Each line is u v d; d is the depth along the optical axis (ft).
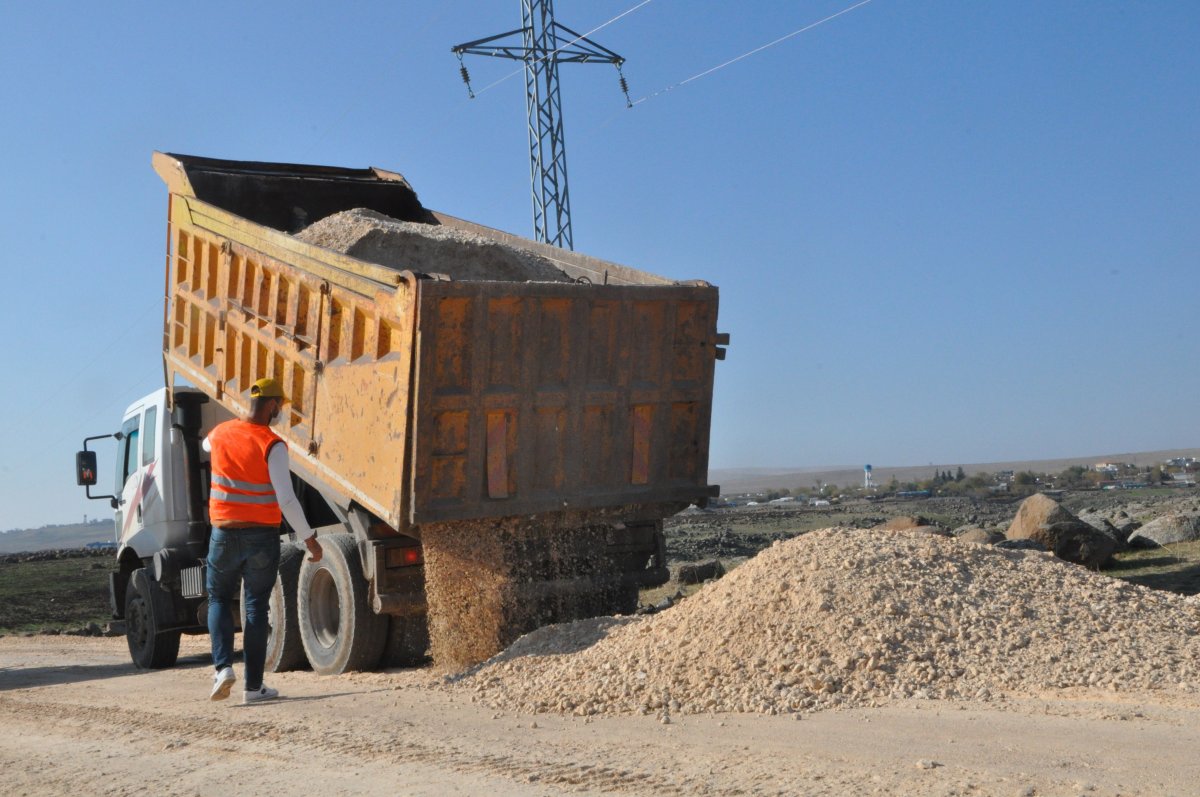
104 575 107.04
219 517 23.30
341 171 43.11
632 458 27.43
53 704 26.23
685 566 52.19
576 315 26.04
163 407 37.88
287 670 29.81
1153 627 20.66
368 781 15.20
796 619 20.74
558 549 26.94
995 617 20.79
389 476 24.52
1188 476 249.14
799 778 13.61
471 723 18.95
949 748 14.64
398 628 27.14
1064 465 505.66
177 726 20.86
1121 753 13.89
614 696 19.71
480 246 30.68
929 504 154.71
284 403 29.68
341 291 26.66
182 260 36.29
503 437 25.12
